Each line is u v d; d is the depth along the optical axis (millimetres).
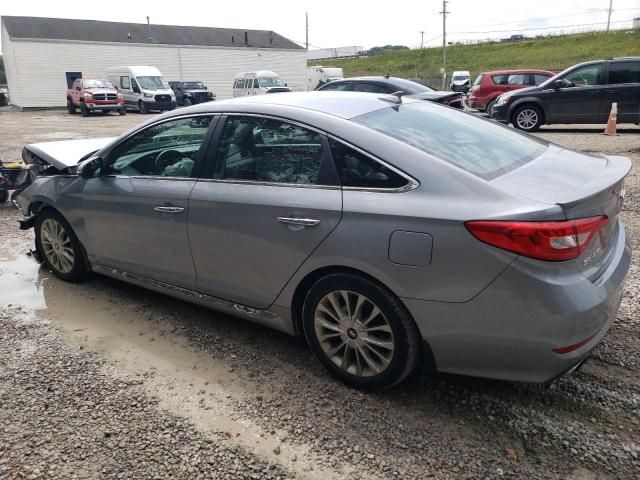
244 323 3762
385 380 2791
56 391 2969
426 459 2424
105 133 17094
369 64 67938
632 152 9484
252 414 2764
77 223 4125
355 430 2627
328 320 2955
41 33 35219
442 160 2633
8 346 3469
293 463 2424
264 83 27688
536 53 55219
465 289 2416
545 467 2352
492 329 2412
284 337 3562
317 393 2930
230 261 3203
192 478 2346
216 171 3271
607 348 3238
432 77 54344
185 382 3053
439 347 2582
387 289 2639
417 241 2484
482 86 17250
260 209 2984
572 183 2604
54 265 4543
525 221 2277
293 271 2926
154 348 3436
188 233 3361
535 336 2336
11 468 2404
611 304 2475
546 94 12883
